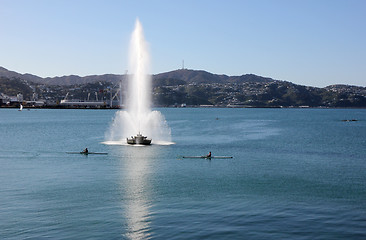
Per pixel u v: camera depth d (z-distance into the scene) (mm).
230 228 35438
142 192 48500
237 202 43969
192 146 98625
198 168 66125
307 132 159375
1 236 33250
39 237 33125
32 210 40375
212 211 40438
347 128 191000
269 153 86812
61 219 37625
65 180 55156
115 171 62594
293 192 48812
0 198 44875
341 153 87562
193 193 48156
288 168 66438
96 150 88375
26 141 109812
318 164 71062
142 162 71875
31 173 60250
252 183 54156
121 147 94375
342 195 47375
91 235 33656
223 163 71688
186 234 33969
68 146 96312
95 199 44969
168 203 43531
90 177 57500
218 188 50875
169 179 56625
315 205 42906
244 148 96500
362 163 72375
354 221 37500
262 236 33531
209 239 32906
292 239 32938
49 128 168500
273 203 43594
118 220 37500
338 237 33438
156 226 35906
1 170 62625
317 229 35281
